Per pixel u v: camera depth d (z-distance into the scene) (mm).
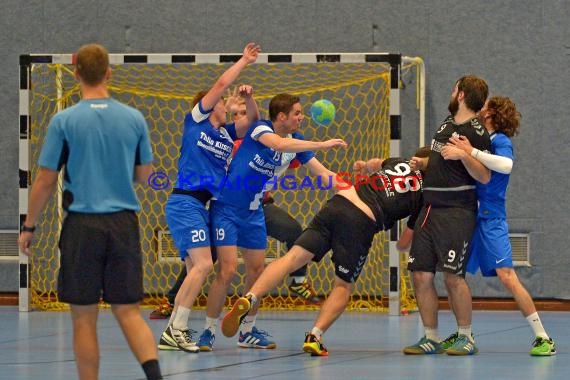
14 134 23656
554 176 22672
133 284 10008
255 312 15703
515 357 14516
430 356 14641
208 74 23484
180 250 15438
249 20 23531
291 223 20438
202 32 23547
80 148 9938
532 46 22766
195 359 14281
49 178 9969
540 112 22734
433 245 14562
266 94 23375
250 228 15445
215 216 15227
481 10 22969
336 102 23188
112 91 23422
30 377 12469
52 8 23734
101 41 23672
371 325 19156
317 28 23391
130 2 23625
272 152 15094
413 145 23109
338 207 14703
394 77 20828
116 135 10031
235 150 16688
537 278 22672
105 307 22172
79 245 9875
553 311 22016
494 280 22766
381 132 22859
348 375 12594
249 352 15141
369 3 23266
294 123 15133
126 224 10008
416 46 23156
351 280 14844
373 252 22938
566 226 22594
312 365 13602
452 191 14367
